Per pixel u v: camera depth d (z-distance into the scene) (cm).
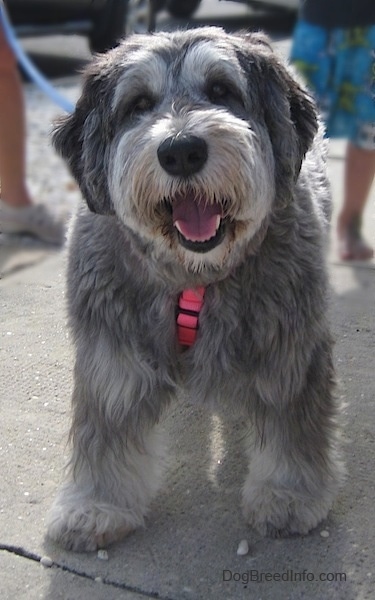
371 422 164
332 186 204
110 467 147
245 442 159
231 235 137
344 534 144
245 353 142
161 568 140
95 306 143
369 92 204
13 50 205
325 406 149
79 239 146
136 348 142
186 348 144
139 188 133
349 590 136
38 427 164
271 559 141
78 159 146
